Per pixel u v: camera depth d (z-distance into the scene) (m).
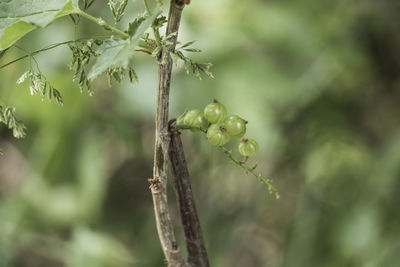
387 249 6.51
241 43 6.39
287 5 6.68
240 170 7.89
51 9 2.39
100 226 7.43
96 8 6.34
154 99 6.35
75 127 7.16
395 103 7.63
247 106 6.21
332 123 7.41
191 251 3.16
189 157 7.76
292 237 7.51
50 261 7.77
